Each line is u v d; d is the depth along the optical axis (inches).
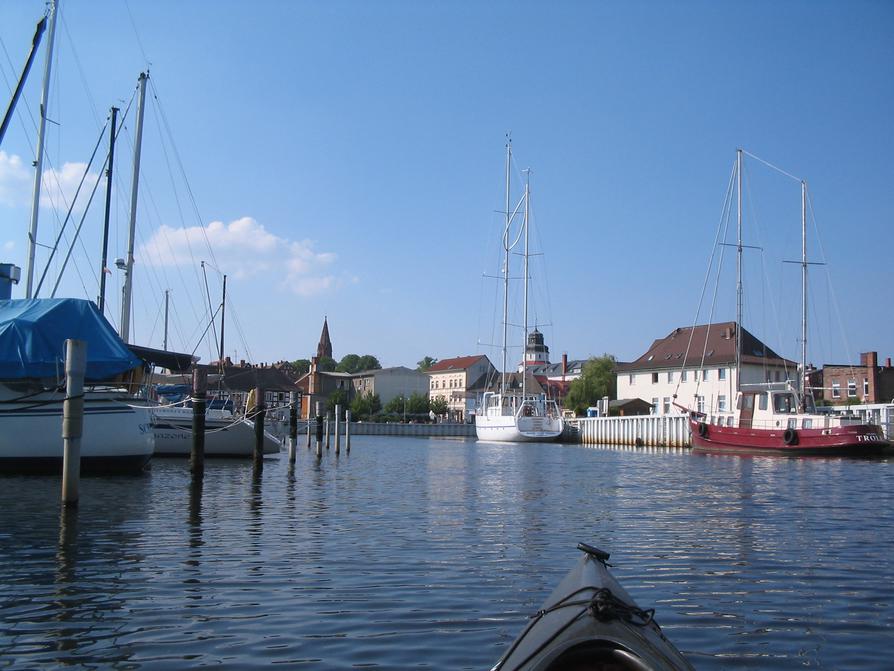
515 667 176.6
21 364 825.5
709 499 762.2
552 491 843.4
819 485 936.3
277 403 3676.2
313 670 248.4
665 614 323.0
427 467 1290.6
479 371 5792.3
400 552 447.2
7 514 581.6
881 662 265.7
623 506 695.7
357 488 857.5
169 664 253.4
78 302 882.1
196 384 835.4
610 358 3890.3
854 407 1955.0
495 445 2684.5
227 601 331.3
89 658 258.4
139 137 1347.2
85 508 622.5
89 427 880.9
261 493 778.2
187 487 816.9
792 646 282.4
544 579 378.3
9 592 343.0
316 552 444.5
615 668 171.8
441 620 305.0
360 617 308.5
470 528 546.0
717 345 3063.5
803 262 1936.5
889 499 767.1
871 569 413.4
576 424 2974.9
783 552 461.7
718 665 261.9
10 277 1013.8
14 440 856.9
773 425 1819.6
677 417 2303.2
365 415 4606.3
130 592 345.1
